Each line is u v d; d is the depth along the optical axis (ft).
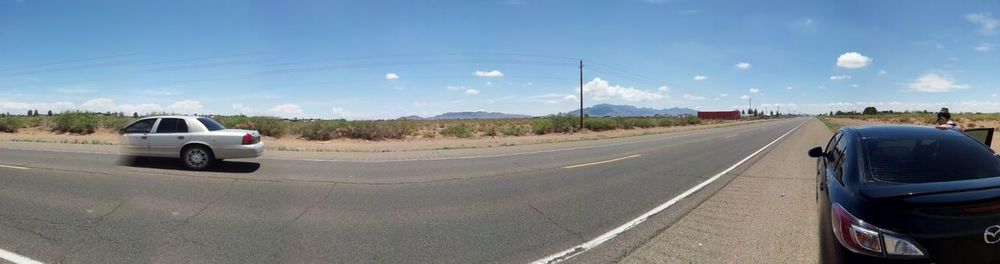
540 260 15.65
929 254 10.59
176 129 36.37
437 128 130.11
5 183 28.43
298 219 20.58
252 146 36.37
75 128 80.12
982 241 10.65
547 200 25.49
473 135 103.40
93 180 29.84
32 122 90.84
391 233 18.62
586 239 18.03
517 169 39.01
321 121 88.22
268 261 15.19
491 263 15.34
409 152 56.29
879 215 11.12
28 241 16.83
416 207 23.38
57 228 18.52
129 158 41.50
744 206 23.94
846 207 11.85
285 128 84.58
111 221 19.67
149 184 28.66
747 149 62.49
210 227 19.04
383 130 86.79
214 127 37.35
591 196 26.76
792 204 24.39
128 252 15.81
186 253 15.81
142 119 37.47
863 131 16.80
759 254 16.07
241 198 24.98
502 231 19.10
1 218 19.95
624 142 80.07
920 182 12.71
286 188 28.32
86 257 15.25
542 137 99.50
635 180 33.06
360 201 24.72
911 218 10.86
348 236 18.12
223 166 38.37
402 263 15.24
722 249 16.69
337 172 35.96
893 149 14.65
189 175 32.68
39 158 41.42
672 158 49.39
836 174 14.92
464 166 40.96
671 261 15.46
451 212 22.35
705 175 35.81
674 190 28.89
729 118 384.88
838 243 11.62
